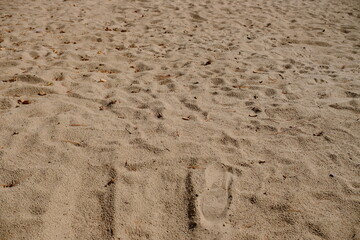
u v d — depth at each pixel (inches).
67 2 303.6
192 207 77.0
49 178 83.0
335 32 253.8
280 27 263.1
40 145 96.3
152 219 73.7
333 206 78.4
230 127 114.0
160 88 145.2
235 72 167.9
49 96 129.8
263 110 126.3
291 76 164.9
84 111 119.3
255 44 217.0
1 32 211.0
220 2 334.3
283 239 69.6
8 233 67.4
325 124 115.6
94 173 86.5
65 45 195.0
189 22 267.0
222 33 241.4
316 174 89.6
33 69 153.0
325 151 100.0
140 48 199.9
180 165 91.6
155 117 118.6
